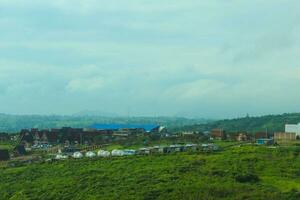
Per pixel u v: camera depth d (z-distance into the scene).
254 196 91.19
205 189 95.31
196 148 147.12
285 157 127.56
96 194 99.50
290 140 182.12
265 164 119.75
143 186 100.31
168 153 137.88
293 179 107.12
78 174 117.31
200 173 109.19
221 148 148.38
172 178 104.94
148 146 165.25
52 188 108.06
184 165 117.00
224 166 115.75
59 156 146.12
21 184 115.81
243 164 118.38
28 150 175.75
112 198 95.06
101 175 113.19
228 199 90.25
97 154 144.38
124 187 101.38
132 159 130.50
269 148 141.25
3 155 155.00
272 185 100.88
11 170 130.50
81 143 196.38
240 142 178.38
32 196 105.19
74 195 102.19
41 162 137.62
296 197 91.25
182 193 93.69
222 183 100.38
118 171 116.56
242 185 99.19
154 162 124.12
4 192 111.81
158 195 94.38
